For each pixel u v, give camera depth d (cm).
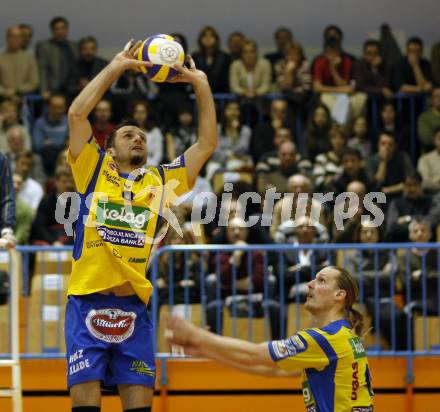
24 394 2175
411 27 3628
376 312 2162
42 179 2956
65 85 3262
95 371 1338
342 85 3284
